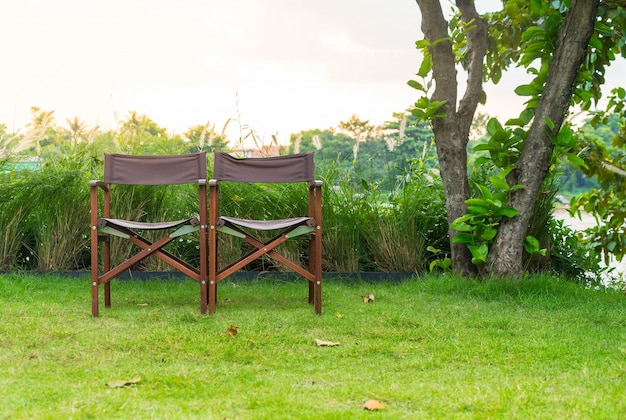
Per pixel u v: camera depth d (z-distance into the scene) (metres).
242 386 2.53
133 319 3.79
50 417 2.12
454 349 3.15
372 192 5.83
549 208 5.53
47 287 4.92
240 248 5.62
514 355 3.05
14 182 5.74
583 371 2.71
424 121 5.28
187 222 3.95
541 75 5.05
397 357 3.04
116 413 2.20
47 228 5.72
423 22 5.20
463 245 5.13
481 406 2.27
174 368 2.79
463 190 5.18
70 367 2.80
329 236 5.70
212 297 3.95
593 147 5.88
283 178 4.03
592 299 4.52
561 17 4.99
